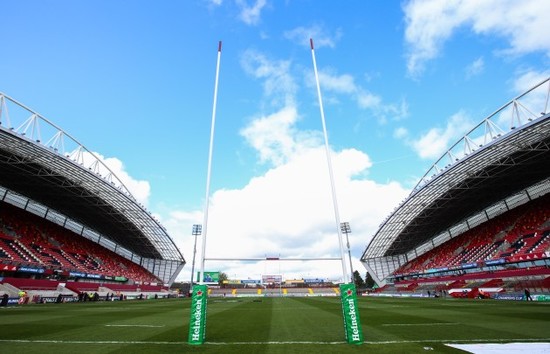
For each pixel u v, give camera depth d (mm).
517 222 40312
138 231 57250
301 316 15586
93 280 42938
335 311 18734
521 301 24812
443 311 17219
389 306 22484
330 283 81438
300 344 7750
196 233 63344
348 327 7809
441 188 40844
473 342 7812
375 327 10898
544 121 23984
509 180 38812
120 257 58844
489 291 31391
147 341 8406
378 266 67125
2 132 25688
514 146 28875
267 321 13305
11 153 30219
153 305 26797
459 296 35188
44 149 29375
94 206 47562
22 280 30984
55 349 7406
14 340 8664
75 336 9328
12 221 39188
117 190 41625
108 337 9141
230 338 8750
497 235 42125
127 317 15469
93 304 27609
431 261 52969
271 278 79250
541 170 35781
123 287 47469
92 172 36188
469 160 32094
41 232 42469
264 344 7797
